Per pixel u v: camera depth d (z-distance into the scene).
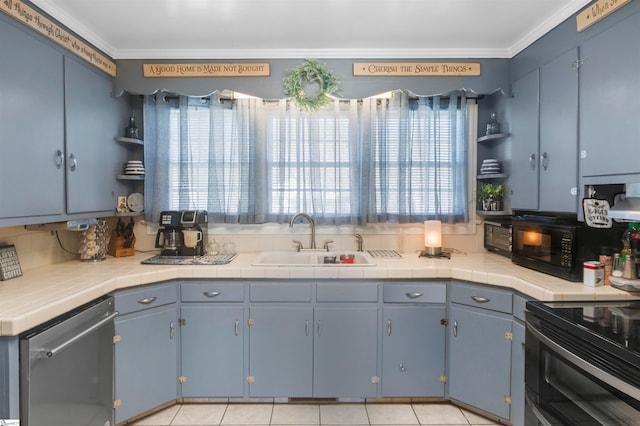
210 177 2.77
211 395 2.27
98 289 1.82
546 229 2.04
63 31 2.02
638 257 1.72
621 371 1.14
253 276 2.22
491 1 1.95
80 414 1.70
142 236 2.84
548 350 1.56
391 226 2.88
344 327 2.26
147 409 2.13
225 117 2.79
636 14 1.53
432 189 2.80
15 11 1.69
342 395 2.27
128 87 2.56
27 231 2.17
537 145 2.23
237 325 2.25
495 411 2.08
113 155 2.56
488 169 2.65
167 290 2.21
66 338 1.58
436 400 2.33
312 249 2.78
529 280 1.89
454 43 2.47
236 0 1.94
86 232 2.46
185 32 2.30
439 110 2.80
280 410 2.25
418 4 1.98
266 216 2.83
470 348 2.18
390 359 2.27
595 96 1.76
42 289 1.74
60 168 2.01
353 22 2.18
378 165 2.79
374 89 2.58
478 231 2.87
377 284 2.25
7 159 1.66
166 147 2.74
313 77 2.54
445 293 2.26
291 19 2.14
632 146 1.56
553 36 2.09
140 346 2.10
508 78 2.55
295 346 2.26
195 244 2.63
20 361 1.37
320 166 2.80
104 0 1.93
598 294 1.68
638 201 1.57
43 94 1.88
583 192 1.84
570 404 1.40
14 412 1.36
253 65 2.57
